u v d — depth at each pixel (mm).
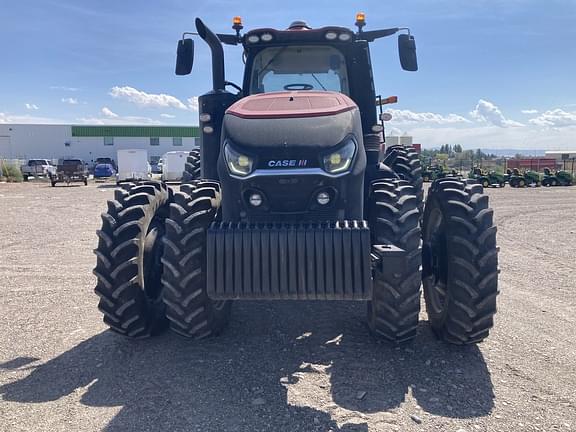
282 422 2930
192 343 4102
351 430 2850
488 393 3279
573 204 16625
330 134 3475
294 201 3471
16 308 5145
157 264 4211
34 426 2906
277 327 4477
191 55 4934
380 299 3607
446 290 3863
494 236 3639
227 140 3607
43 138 58688
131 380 3473
